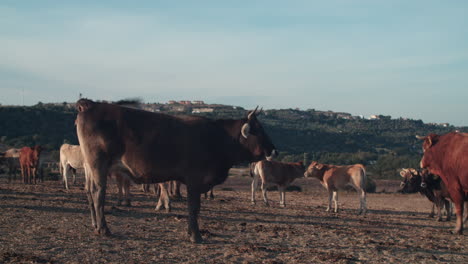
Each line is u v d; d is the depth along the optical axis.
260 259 8.34
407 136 167.38
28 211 12.64
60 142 74.75
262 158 10.48
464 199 13.30
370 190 44.97
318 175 20.17
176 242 9.54
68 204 14.90
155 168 9.57
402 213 20.62
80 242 8.91
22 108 89.62
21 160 25.84
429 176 17.56
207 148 9.84
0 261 7.20
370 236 12.03
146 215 13.56
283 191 21.00
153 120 9.71
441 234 13.28
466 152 12.63
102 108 9.66
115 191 22.48
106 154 9.50
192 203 9.73
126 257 7.96
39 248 8.22
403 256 9.37
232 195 27.53
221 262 7.99
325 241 10.77
